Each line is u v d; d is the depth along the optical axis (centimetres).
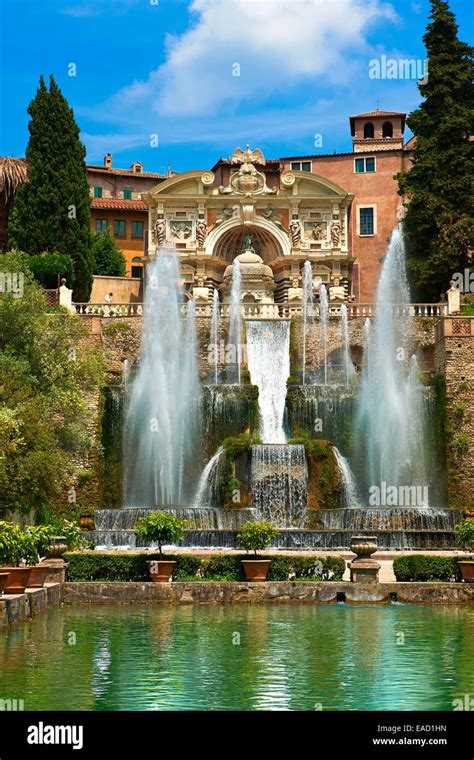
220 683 1562
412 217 6041
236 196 6944
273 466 4372
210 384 5084
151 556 2831
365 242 7556
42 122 6197
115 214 8256
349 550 3472
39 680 1583
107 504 4650
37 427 3391
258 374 5225
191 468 4784
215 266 6938
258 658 1772
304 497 4325
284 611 2467
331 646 1902
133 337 5141
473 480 4591
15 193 6562
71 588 2672
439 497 4691
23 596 2288
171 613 2423
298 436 4678
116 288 6888
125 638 1997
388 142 7900
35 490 3288
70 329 4184
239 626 2175
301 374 5181
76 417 4125
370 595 2658
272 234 6944
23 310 4047
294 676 1619
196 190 6981
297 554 2895
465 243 5869
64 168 6172
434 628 2142
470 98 6269
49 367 4022
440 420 4734
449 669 1678
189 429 4819
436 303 5838
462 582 2725
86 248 6175
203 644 1923
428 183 6094
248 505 4341
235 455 4400
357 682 1575
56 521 3628
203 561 2847
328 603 2655
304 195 6969
